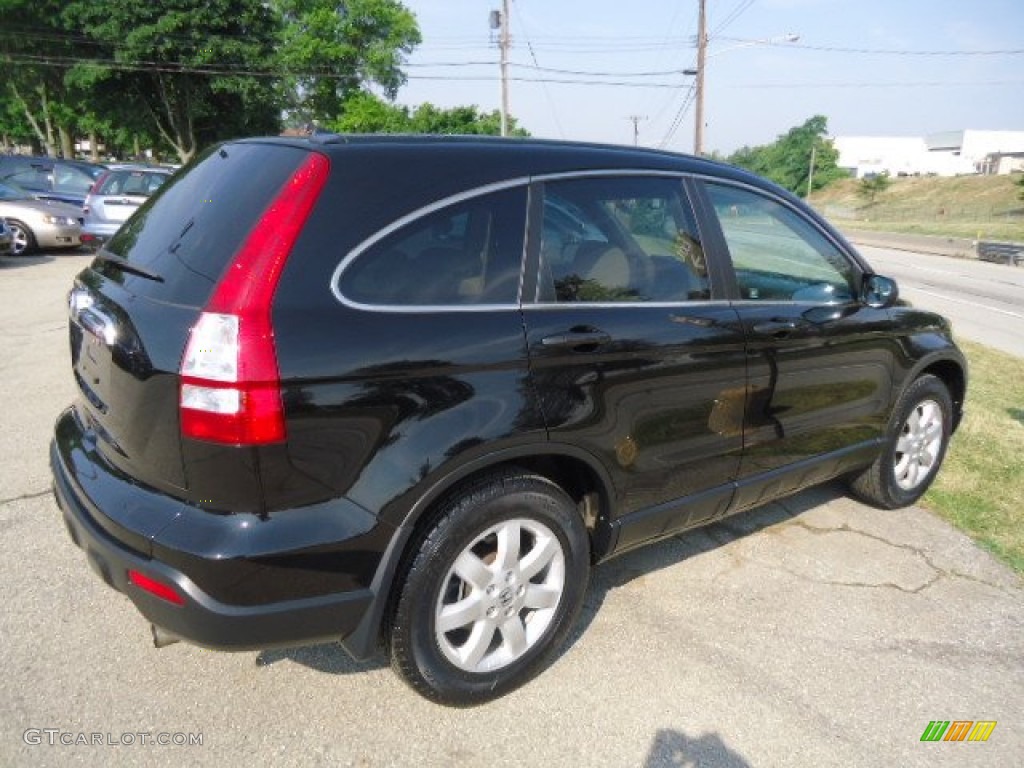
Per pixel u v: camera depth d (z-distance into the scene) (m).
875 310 3.78
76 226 14.05
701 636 3.08
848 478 4.32
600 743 2.50
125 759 2.32
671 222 3.00
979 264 24.00
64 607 3.02
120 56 31.47
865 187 69.62
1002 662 3.03
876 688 2.84
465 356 2.33
